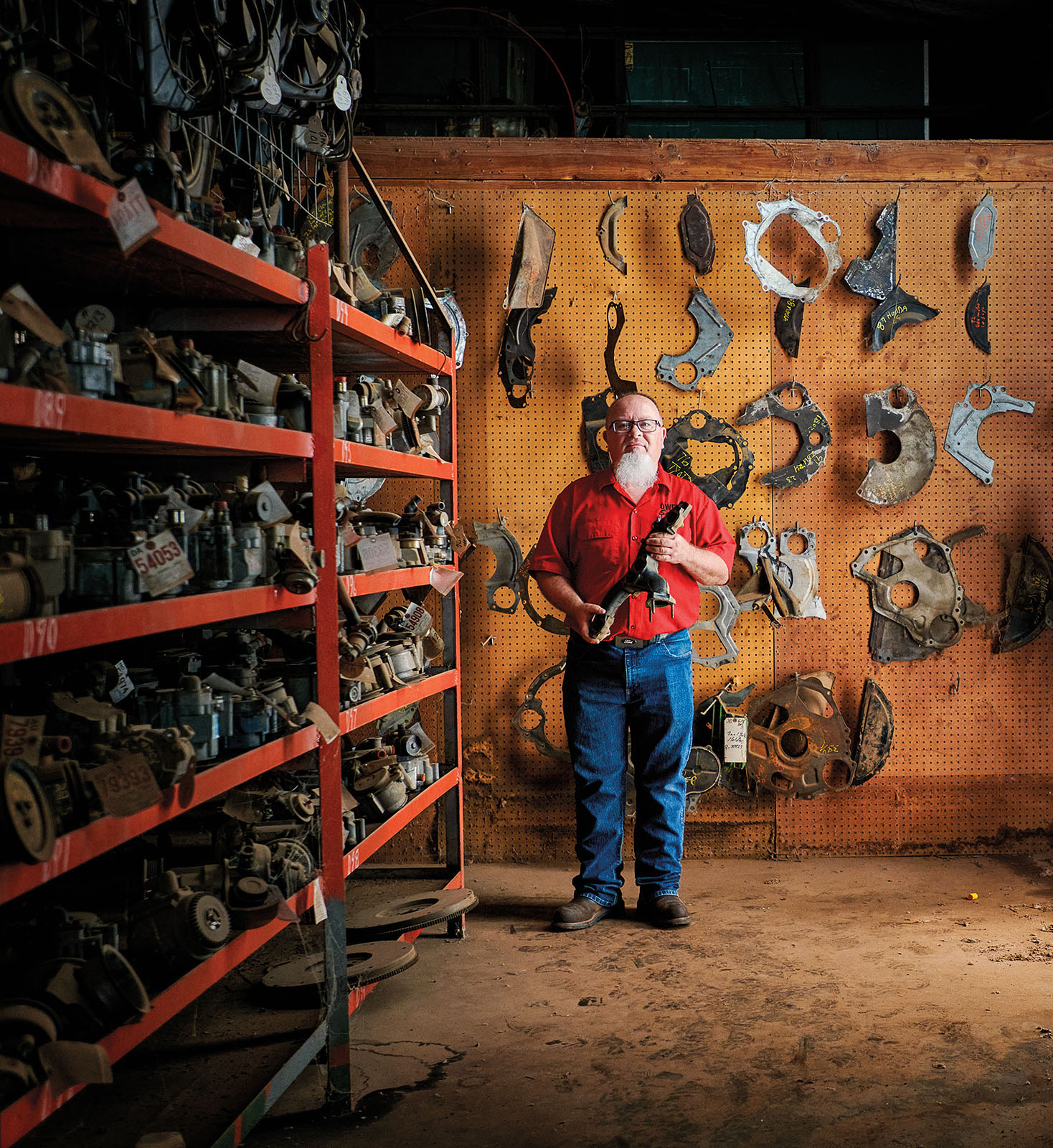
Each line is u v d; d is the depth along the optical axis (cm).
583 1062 232
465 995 270
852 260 383
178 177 172
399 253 383
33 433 159
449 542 322
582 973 284
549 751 386
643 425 326
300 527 208
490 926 323
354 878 353
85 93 185
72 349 144
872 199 384
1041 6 459
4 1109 118
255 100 199
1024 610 386
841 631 388
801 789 380
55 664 191
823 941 304
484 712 389
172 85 178
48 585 143
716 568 318
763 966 286
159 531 167
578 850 330
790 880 364
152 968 165
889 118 474
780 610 384
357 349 269
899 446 381
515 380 383
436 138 381
